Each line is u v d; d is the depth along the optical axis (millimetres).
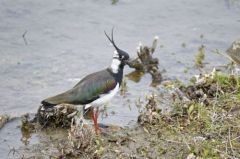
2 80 15945
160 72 16266
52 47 17484
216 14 19078
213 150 11523
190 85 14430
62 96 12938
